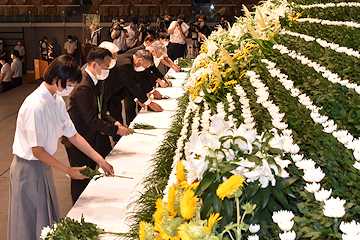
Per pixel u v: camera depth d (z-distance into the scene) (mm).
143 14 15367
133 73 3746
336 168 1147
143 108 4027
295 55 2633
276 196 991
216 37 4133
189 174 1039
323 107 1709
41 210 2053
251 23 3785
